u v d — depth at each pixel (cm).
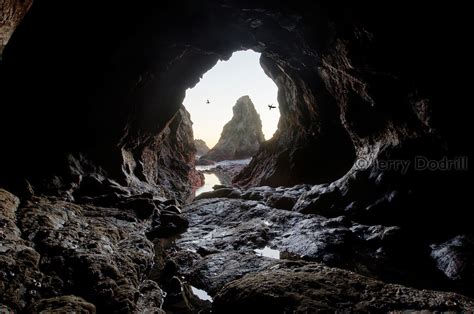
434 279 717
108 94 1385
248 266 736
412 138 1052
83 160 1323
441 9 773
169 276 735
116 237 862
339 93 1382
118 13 1232
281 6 1109
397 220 1019
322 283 571
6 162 1090
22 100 1230
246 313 525
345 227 1041
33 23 1214
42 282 528
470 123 840
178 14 1261
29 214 779
